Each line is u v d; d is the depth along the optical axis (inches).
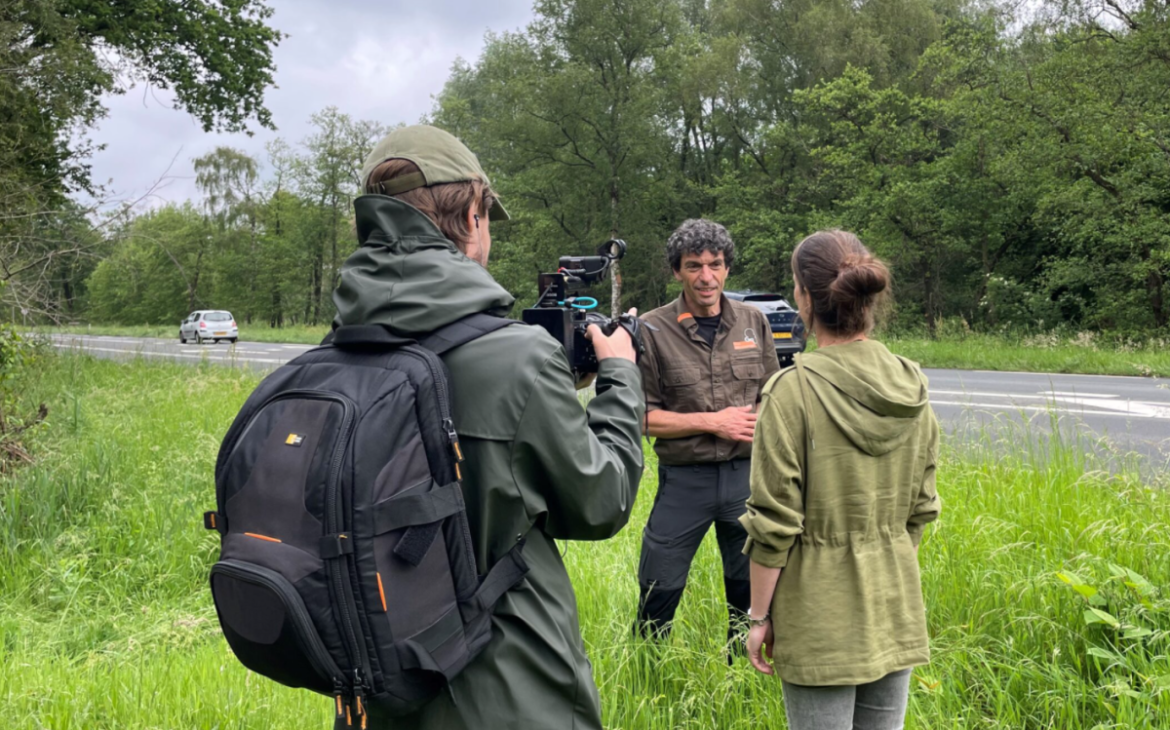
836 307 72.4
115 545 195.3
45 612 167.0
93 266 392.5
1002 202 839.7
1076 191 713.0
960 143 858.8
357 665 46.1
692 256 118.6
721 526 122.1
